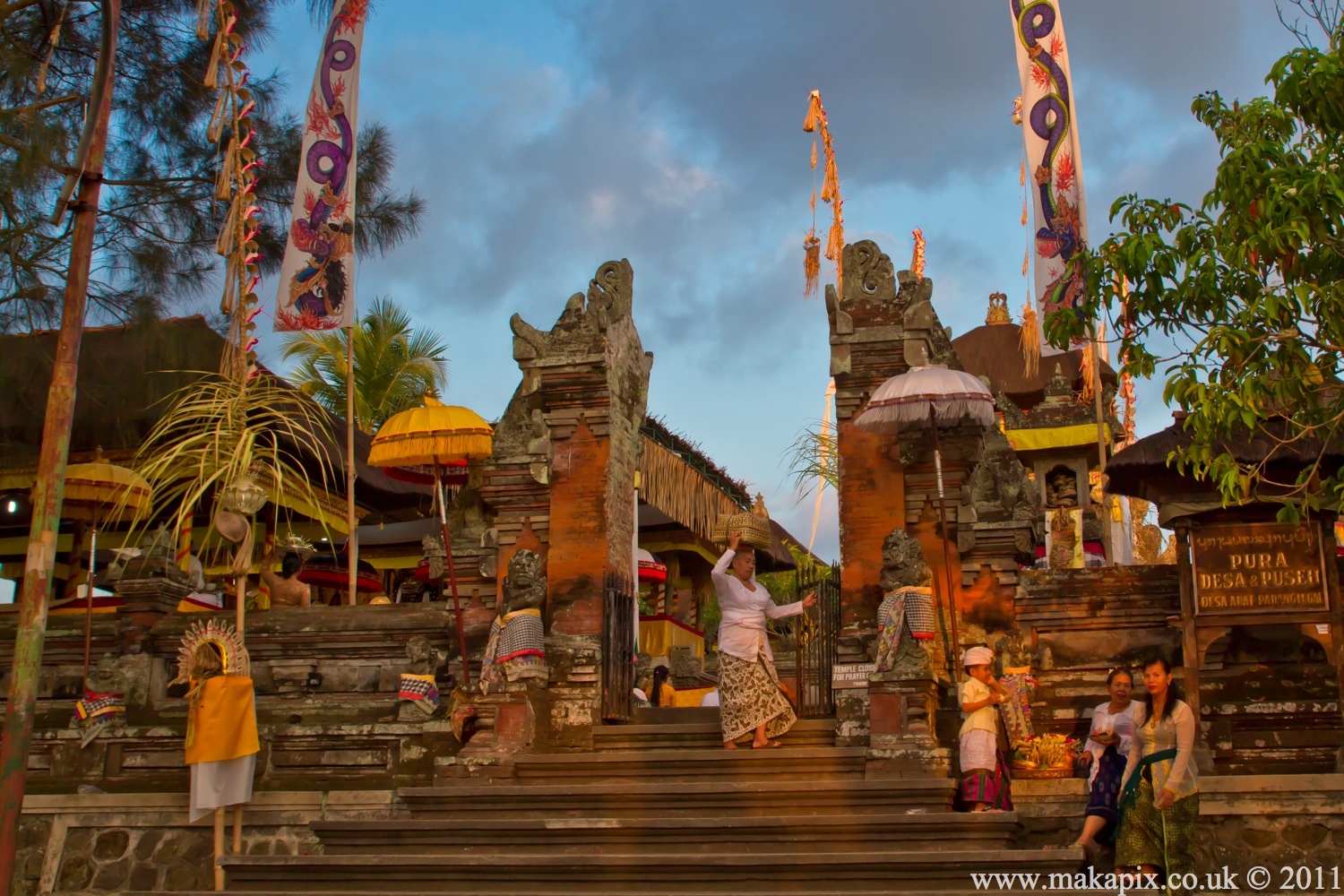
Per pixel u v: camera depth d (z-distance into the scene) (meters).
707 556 21.05
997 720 10.54
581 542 12.41
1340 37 9.32
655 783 10.39
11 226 12.67
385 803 10.98
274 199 16.64
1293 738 10.35
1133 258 9.16
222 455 12.89
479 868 9.38
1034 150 14.43
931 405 11.02
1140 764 8.59
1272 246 8.76
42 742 12.53
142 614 13.39
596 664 11.98
